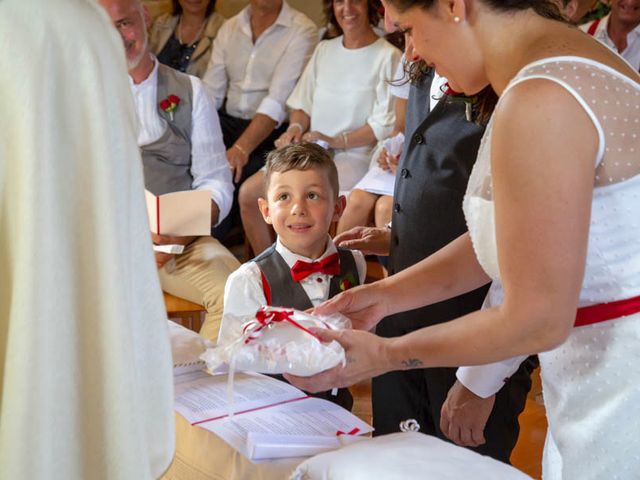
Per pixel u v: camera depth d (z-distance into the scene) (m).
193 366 1.80
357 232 2.56
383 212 3.87
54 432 1.00
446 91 1.98
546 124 1.26
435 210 2.12
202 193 3.13
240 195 4.41
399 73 4.20
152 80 3.75
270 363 1.54
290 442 1.53
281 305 2.35
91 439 1.03
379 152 4.36
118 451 1.01
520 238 1.29
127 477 1.01
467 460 1.33
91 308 1.01
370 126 4.45
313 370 1.50
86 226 1.00
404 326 2.23
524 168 1.27
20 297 0.96
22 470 0.97
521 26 1.39
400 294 1.80
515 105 1.28
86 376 1.02
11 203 0.99
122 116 1.03
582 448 1.50
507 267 1.32
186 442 1.58
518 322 1.32
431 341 1.46
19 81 0.96
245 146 4.72
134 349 1.05
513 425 2.14
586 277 1.43
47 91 0.97
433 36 1.43
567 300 1.30
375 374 1.52
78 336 1.01
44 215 0.97
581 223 1.28
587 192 1.28
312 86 4.68
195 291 3.38
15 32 0.97
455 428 1.96
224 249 3.56
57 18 0.98
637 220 1.38
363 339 1.52
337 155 4.50
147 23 3.81
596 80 1.30
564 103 1.27
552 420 1.59
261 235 4.45
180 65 5.15
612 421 1.45
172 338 1.87
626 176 1.35
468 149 2.06
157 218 3.11
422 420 2.26
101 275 1.00
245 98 4.97
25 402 0.97
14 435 0.97
